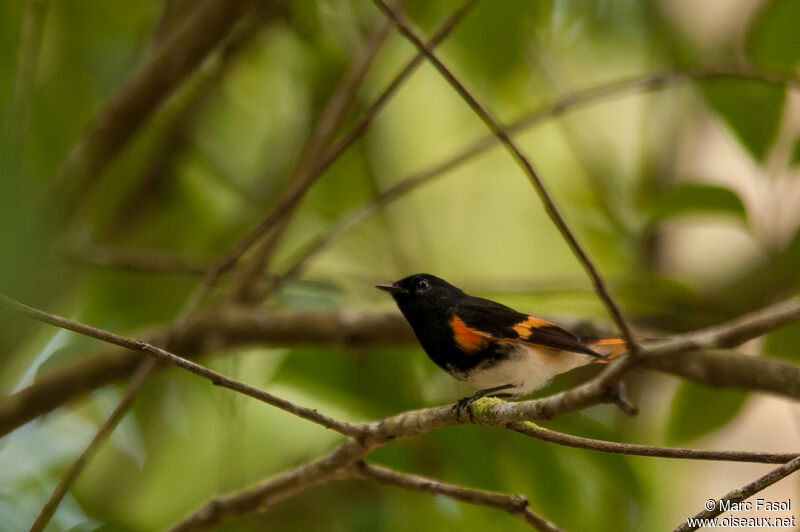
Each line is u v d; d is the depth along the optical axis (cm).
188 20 837
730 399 916
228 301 978
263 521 989
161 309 1136
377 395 984
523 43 1098
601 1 1262
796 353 905
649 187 1233
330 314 960
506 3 1066
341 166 1243
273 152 1212
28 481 1075
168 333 791
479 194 1416
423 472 959
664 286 1046
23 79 671
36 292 677
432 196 1405
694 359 880
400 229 1305
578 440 555
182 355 948
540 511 959
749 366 873
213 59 1030
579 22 1281
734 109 921
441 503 974
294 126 1216
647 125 1239
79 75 1080
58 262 823
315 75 1175
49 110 1009
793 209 986
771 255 935
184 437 1081
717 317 1047
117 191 1148
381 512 977
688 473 1016
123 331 1110
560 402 542
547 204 534
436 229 1398
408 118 1379
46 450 1109
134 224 1174
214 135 1209
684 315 1049
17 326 625
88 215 1012
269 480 744
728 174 1143
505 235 1396
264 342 960
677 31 1234
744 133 926
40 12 684
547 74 1244
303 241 1267
